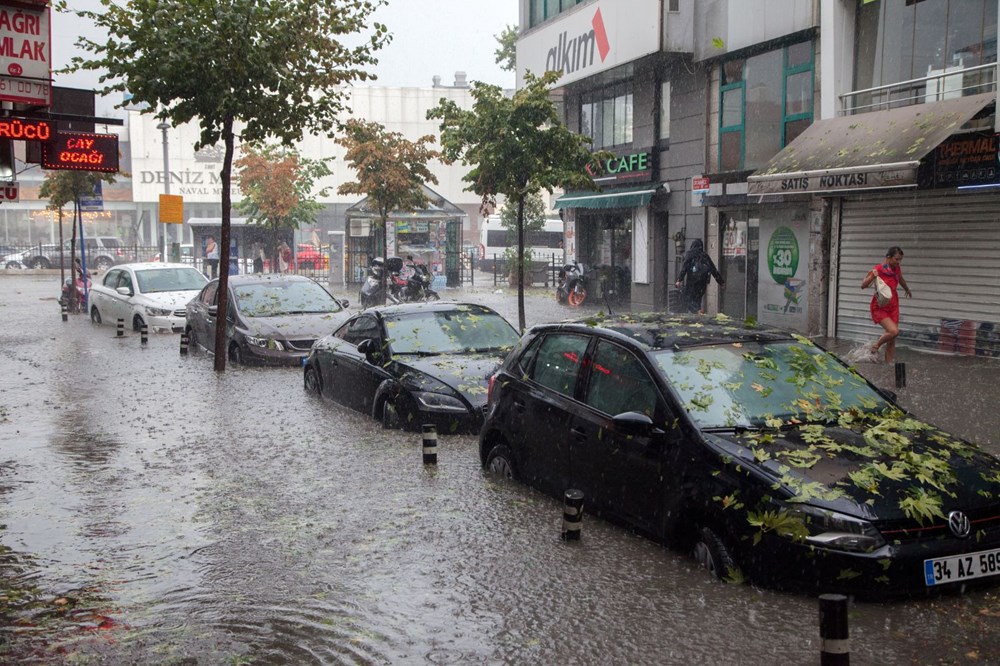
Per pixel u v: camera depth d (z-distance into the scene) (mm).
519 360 8070
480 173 17203
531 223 42406
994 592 5277
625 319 7676
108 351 18766
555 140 16891
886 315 14023
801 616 5039
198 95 14289
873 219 16719
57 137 12000
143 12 14008
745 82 20266
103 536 6961
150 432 10875
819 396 6387
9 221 63188
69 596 5738
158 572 6152
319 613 5387
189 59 13750
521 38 28953
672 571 5801
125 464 9297
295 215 35250
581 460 6871
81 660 4809
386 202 27391
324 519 7266
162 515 7492
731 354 6684
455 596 5594
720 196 20234
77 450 9969
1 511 7652
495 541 6570
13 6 10023
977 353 14797
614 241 26953
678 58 22203
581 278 26969
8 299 33875
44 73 10234
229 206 15406
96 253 55125
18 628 5250
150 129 61812
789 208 18625
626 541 6434
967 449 5902
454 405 10188
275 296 17516
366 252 35812
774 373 6527
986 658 4523
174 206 26047
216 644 4984
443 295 32406
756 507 5320
